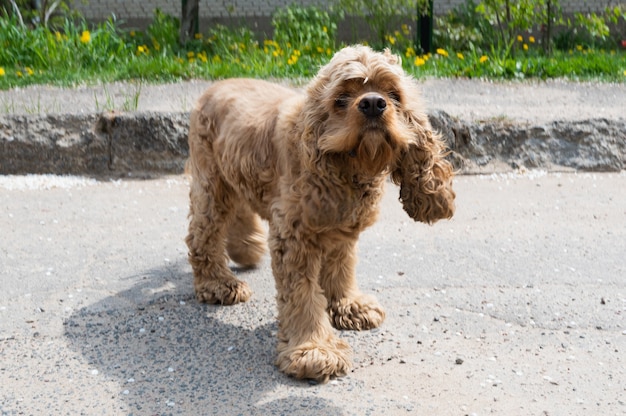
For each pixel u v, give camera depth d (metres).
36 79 3.02
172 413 1.23
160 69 3.14
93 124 2.33
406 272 1.69
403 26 4.01
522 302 1.56
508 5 3.68
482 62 3.28
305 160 1.27
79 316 1.50
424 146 1.30
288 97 1.44
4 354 1.38
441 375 1.33
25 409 1.24
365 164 1.25
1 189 2.17
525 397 1.27
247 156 1.42
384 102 1.21
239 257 1.71
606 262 1.74
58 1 4.21
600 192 2.18
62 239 1.85
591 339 1.44
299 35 3.75
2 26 3.46
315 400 1.26
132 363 1.36
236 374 1.33
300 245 1.33
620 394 1.28
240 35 3.99
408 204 1.33
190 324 1.48
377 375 1.33
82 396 1.27
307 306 1.35
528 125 2.39
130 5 4.55
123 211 2.03
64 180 2.25
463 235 1.89
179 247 1.81
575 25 4.38
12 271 1.68
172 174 2.31
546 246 1.82
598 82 3.10
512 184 2.25
